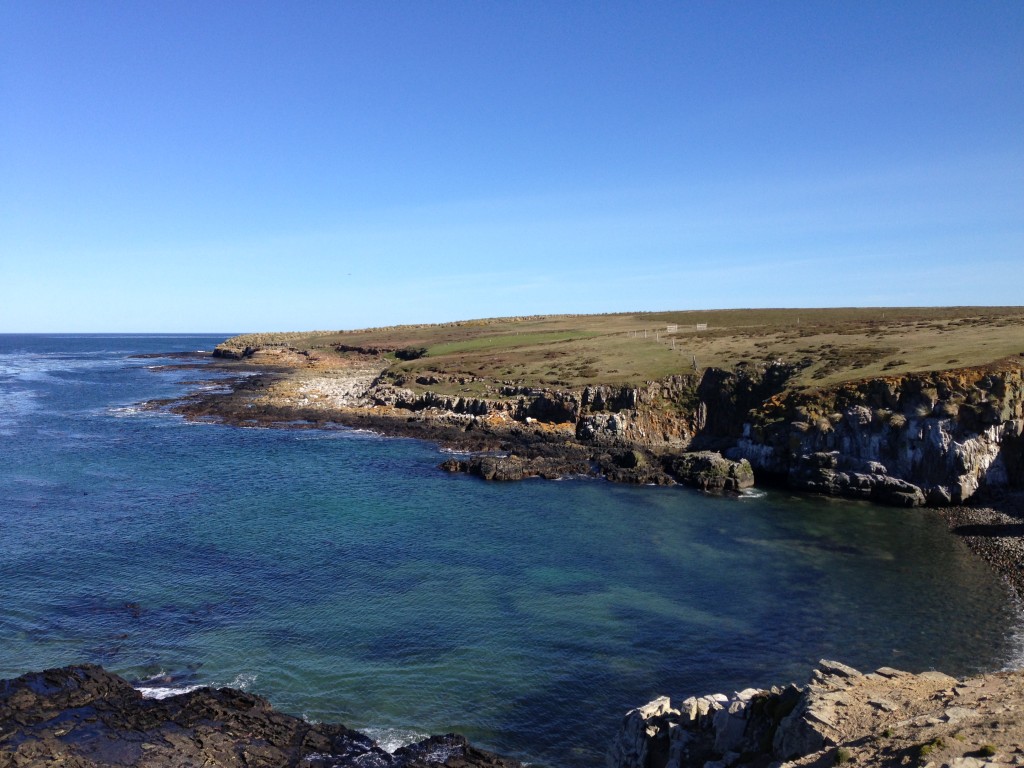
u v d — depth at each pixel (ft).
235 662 89.35
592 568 123.75
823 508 164.76
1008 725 43.16
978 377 169.37
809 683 59.31
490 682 85.71
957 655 91.56
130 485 176.96
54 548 128.36
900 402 176.24
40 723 72.23
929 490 165.99
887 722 50.06
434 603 107.86
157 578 115.65
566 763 71.15
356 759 69.05
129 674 85.76
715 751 57.82
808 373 217.15
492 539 139.33
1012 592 112.98
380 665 89.30
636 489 182.60
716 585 116.26
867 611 105.81
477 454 219.61
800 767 45.85
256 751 69.26
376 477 190.90
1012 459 168.04
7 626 97.71
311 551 130.00
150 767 65.36
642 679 86.63
